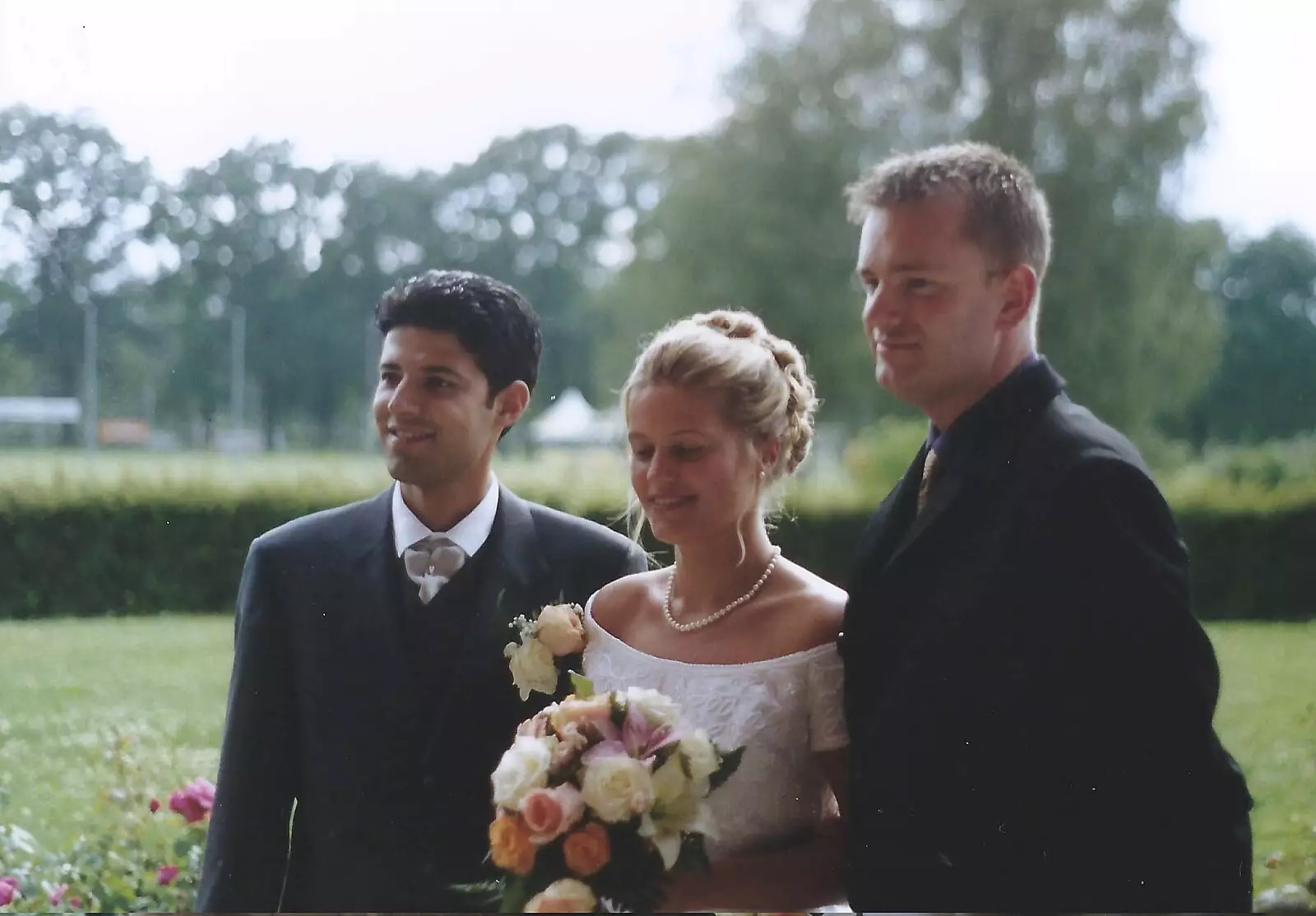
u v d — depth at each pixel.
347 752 2.01
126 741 3.67
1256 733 4.10
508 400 2.11
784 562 1.97
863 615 1.78
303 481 4.91
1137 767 1.57
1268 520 5.67
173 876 3.17
